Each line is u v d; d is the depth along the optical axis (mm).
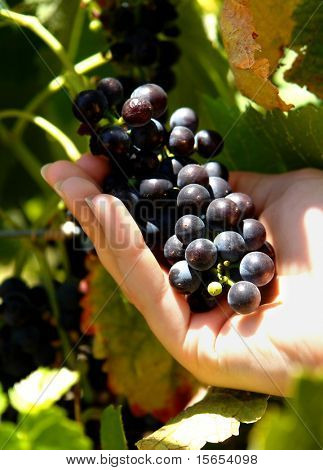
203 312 398
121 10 473
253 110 453
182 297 395
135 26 478
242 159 477
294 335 364
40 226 510
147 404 472
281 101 430
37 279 626
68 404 465
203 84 539
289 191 425
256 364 374
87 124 405
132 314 476
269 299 393
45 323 484
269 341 371
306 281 385
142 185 395
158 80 484
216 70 522
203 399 394
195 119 424
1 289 488
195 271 380
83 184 401
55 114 608
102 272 477
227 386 393
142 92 402
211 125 527
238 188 462
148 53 465
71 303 479
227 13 417
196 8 510
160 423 471
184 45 528
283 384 372
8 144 583
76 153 474
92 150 411
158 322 394
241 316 385
